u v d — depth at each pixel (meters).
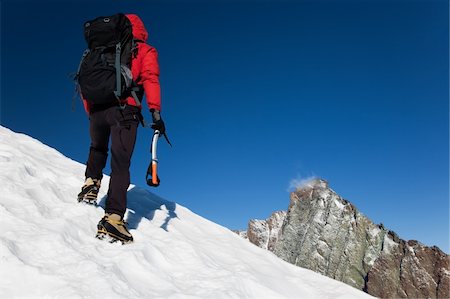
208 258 4.11
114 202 3.56
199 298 2.99
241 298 3.36
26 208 3.43
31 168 4.88
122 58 3.69
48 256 2.75
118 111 3.72
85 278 2.59
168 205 5.98
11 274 2.38
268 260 5.07
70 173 5.55
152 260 3.50
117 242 3.48
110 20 3.64
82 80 3.67
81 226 3.50
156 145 3.70
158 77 3.84
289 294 4.11
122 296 2.56
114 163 3.65
